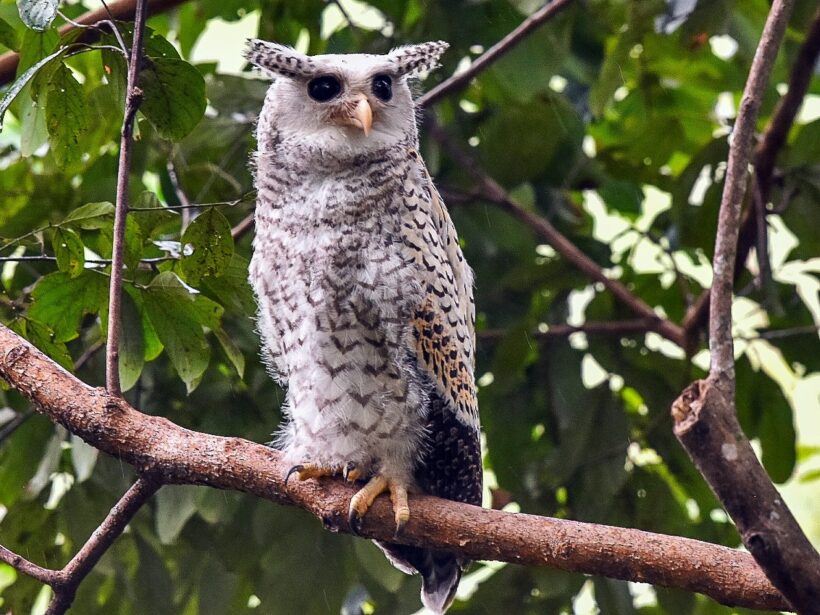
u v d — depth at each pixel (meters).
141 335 8.19
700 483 11.62
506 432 11.64
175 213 8.95
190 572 10.94
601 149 12.59
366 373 8.57
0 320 8.82
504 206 12.09
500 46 11.23
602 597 10.80
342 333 8.55
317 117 8.88
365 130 8.57
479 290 12.12
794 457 11.81
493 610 10.99
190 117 7.75
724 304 6.21
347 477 8.46
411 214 8.78
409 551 8.96
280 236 8.81
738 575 6.45
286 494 7.73
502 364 11.20
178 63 7.51
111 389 7.26
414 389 8.60
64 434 10.63
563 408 11.44
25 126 8.01
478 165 12.39
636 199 13.18
